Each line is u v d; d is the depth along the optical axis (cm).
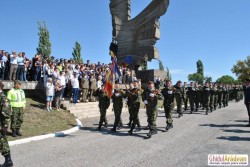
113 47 1340
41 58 1831
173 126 1338
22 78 1653
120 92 1220
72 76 1747
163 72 2998
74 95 1725
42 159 769
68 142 995
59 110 1591
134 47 3119
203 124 1398
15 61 1595
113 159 767
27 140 1006
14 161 750
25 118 1326
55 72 1650
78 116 1642
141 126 1363
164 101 1250
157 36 2962
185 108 2083
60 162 739
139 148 895
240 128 1273
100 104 1284
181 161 743
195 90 1983
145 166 701
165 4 2870
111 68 1288
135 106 1158
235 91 3366
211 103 1980
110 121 1568
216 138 1044
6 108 679
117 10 3225
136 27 3111
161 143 968
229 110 2141
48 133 1136
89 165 711
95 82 1948
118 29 3209
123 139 1045
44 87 1720
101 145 942
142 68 3416
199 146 915
